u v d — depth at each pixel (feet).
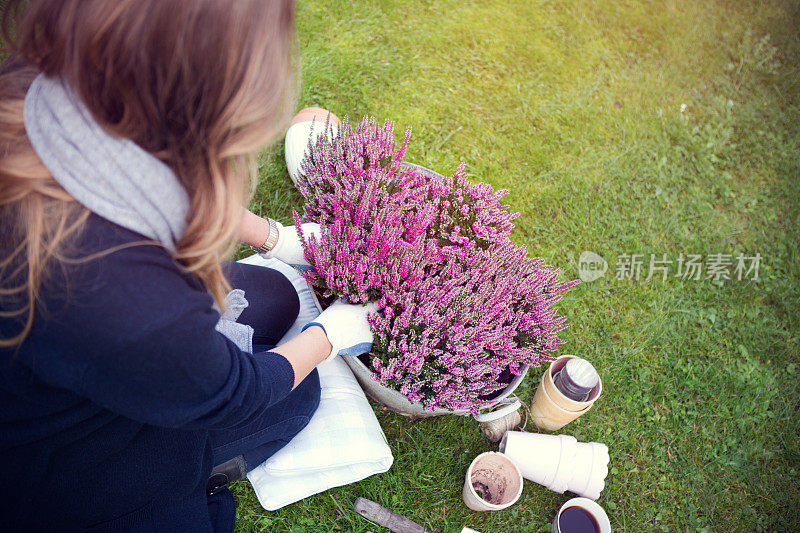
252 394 3.56
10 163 2.48
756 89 10.12
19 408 2.93
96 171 2.52
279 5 2.61
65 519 3.70
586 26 10.11
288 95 2.98
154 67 2.39
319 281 5.26
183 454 4.00
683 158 9.26
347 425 5.62
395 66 8.97
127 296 2.63
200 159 2.72
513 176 8.54
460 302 5.19
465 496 6.25
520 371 5.72
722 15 10.75
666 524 6.75
